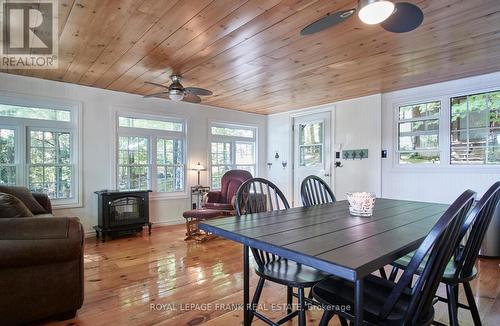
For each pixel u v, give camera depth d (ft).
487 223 5.18
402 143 14.89
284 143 20.63
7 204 7.11
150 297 7.88
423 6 6.87
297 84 13.70
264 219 5.85
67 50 9.62
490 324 6.61
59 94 13.60
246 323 5.73
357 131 16.39
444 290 8.40
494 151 12.18
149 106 16.33
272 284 8.83
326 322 4.61
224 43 8.98
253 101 17.43
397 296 3.68
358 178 16.34
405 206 7.60
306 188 8.25
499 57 10.30
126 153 15.80
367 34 8.39
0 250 5.93
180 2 6.75
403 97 14.73
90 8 7.02
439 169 13.61
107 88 14.70
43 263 6.46
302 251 3.70
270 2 6.75
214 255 11.51
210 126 18.94
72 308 6.80
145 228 16.16
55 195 13.82
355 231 4.77
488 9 7.05
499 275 9.50
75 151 14.16
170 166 17.39
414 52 9.80
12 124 12.74
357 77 12.66
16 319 6.22
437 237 3.50
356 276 3.08
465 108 12.93
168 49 9.50
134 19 7.53
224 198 16.26
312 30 6.62
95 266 10.19
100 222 13.87
